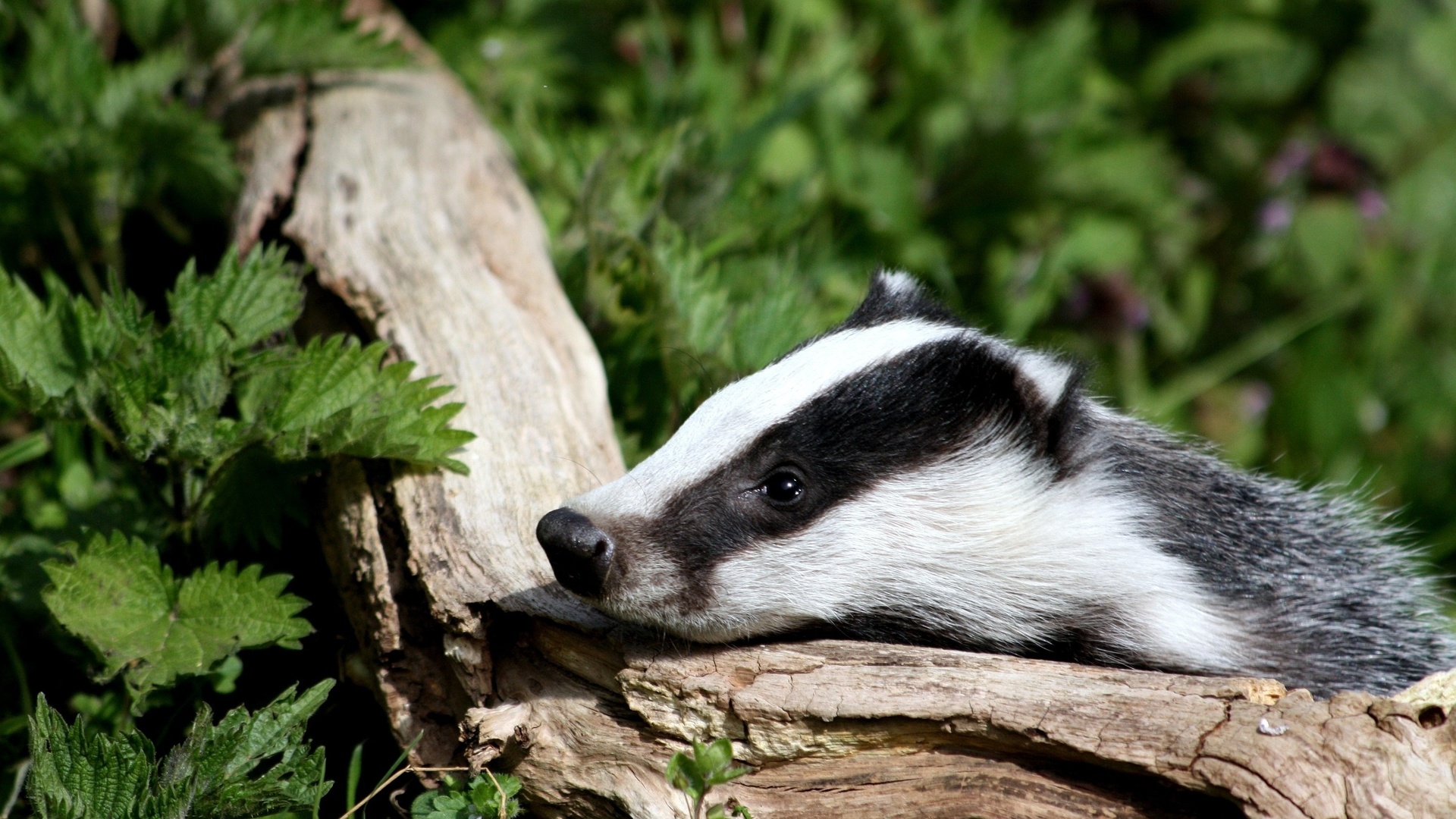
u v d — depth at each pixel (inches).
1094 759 209.8
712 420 269.9
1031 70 476.4
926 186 475.2
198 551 294.7
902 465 269.1
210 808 226.5
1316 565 311.7
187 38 402.9
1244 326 531.5
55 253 386.0
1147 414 412.5
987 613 274.8
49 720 232.5
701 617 252.8
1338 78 551.5
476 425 299.0
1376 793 196.2
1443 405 539.8
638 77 483.8
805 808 224.2
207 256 394.6
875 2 500.1
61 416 272.7
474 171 378.0
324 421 271.3
